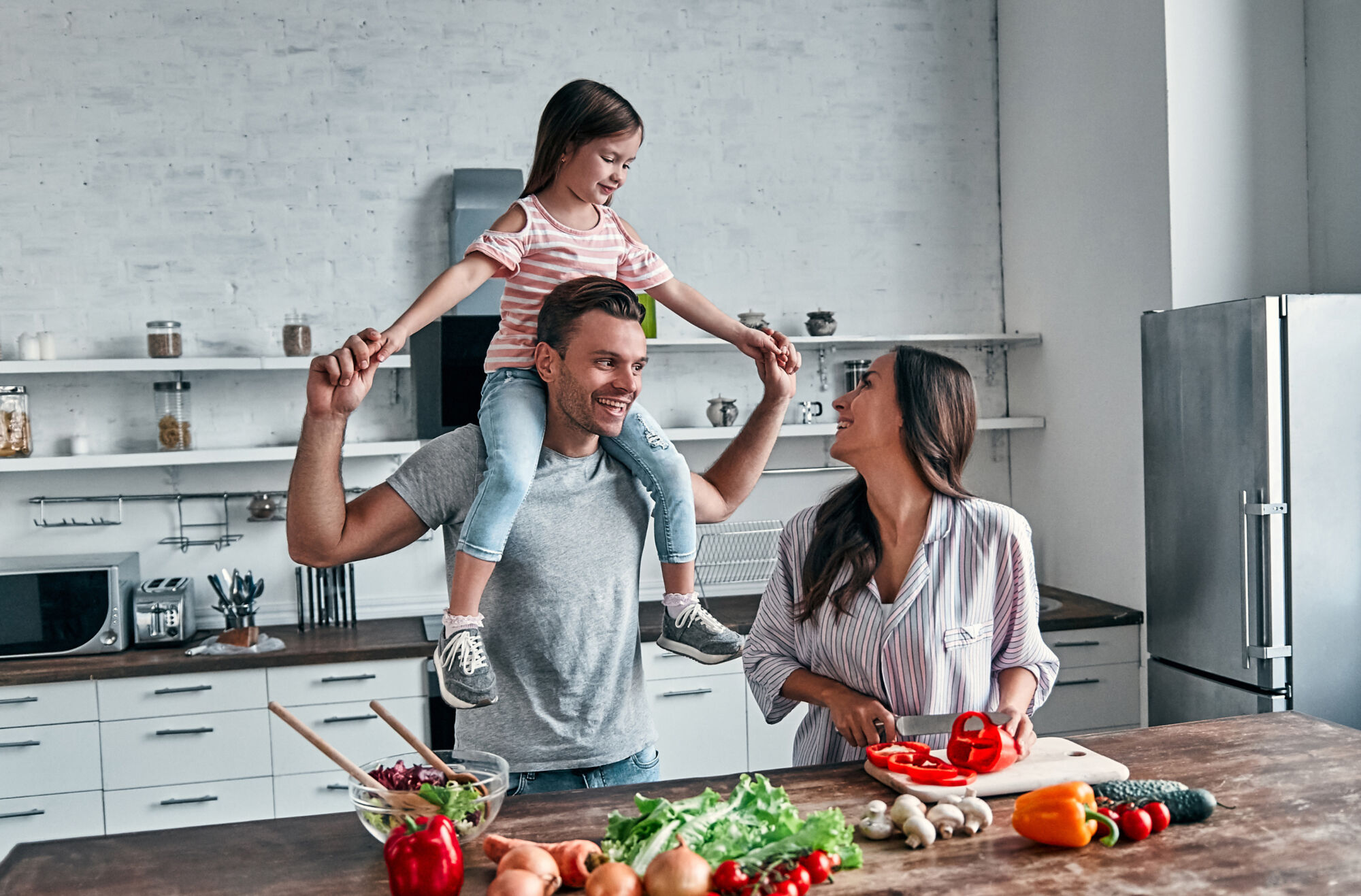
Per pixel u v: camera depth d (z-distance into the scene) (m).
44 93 3.69
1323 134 3.60
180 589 3.50
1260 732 1.82
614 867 1.18
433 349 3.46
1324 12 3.56
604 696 1.75
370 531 1.65
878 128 4.37
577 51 4.08
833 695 1.76
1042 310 4.24
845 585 1.81
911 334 4.08
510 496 1.62
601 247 1.81
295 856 1.40
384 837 1.37
